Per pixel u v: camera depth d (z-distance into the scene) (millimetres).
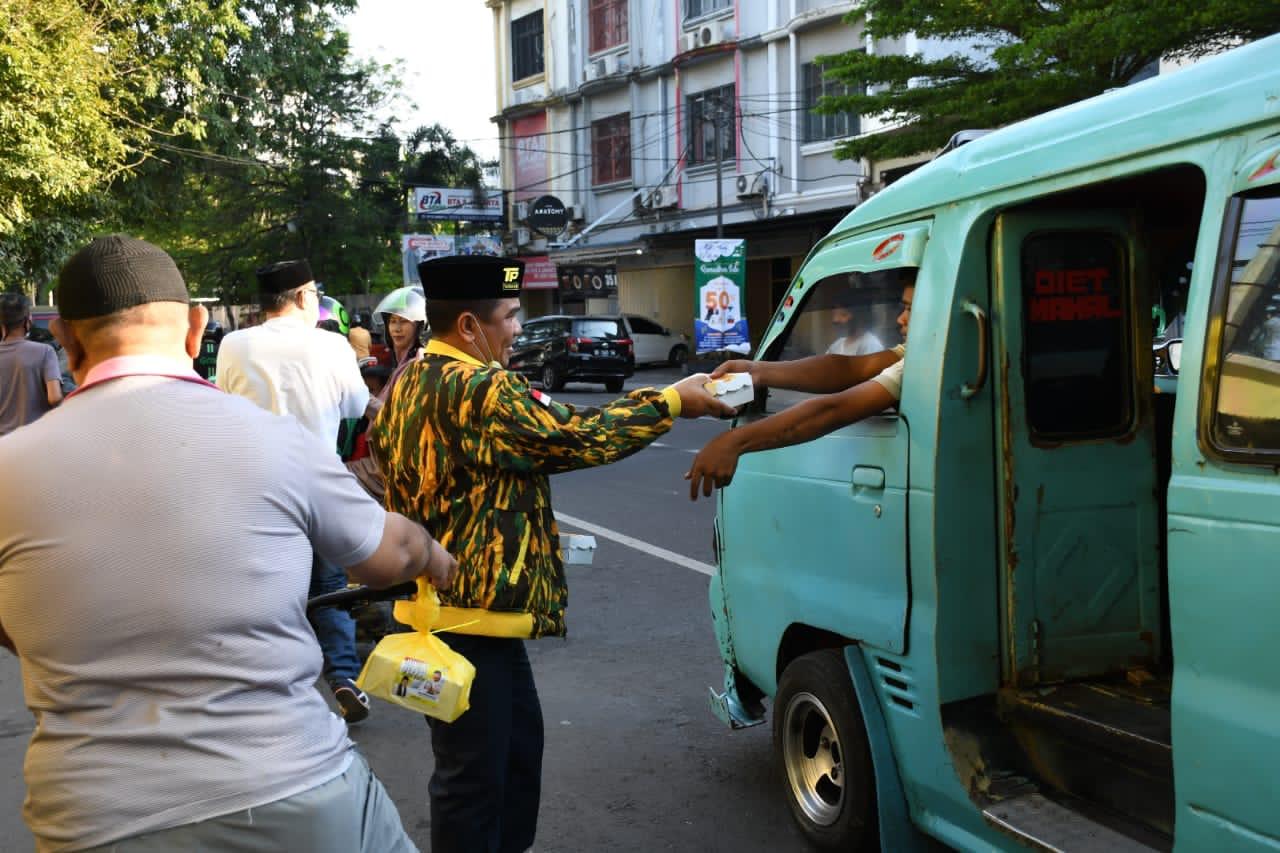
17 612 1804
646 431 2842
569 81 34000
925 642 3133
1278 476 2160
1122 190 3133
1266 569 2162
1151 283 3334
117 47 16625
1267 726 2156
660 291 33062
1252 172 2270
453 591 2893
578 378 24922
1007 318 3109
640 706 5230
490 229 37094
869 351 3688
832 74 16438
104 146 14953
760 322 29812
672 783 4367
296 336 4758
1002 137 3074
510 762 3125
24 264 16188
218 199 34156
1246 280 2271
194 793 1803
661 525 9523
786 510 3805
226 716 1842
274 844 1856
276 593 1899
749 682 4352
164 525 1815
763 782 4359
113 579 1791
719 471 3115
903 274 3469
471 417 2838
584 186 34188
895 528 3238
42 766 1812
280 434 1983
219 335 18891
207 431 1893
